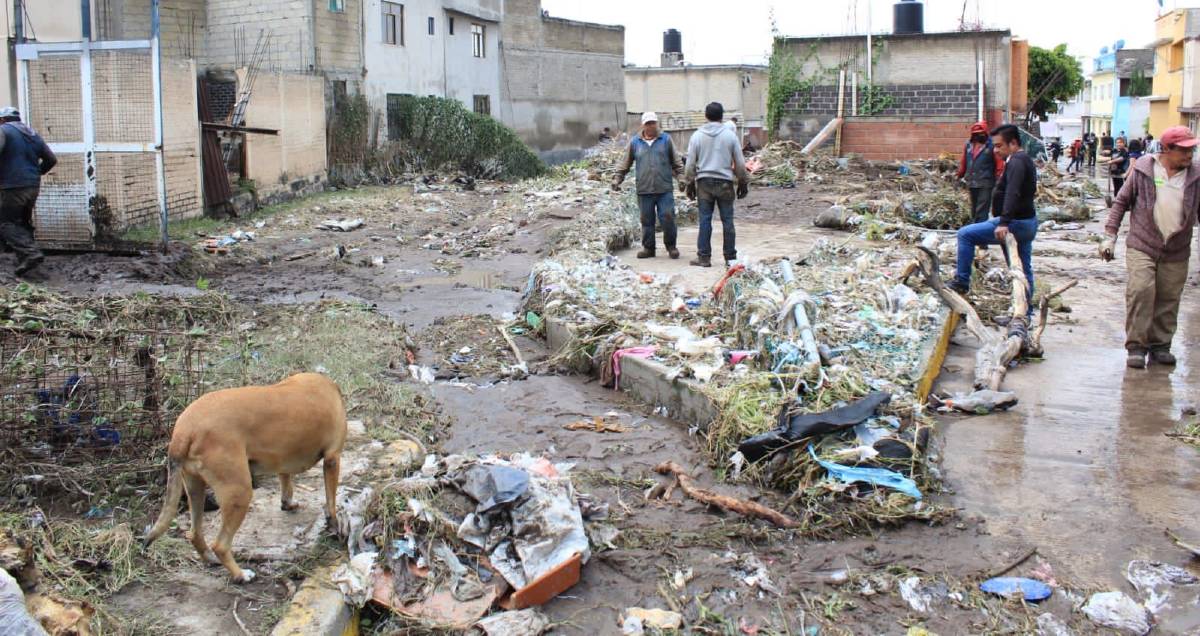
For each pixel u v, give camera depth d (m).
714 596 4.20
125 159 13.08
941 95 24.95
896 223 15.09
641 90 51.34
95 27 22.39
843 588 4.25
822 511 4.84
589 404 6.84
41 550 4.03
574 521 4.35
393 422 6.10
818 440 5.26
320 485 4.94
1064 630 3.91
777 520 4.80
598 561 4.46
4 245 11.74
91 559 4.04
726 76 49.88
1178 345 8.23
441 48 31.45
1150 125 48.00
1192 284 11.11
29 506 4.56
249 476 3.93
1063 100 58.38
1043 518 4.87
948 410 6.48
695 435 6.07
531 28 37.34
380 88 27.91
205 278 11.76
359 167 26.28
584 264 10.26
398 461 5.28
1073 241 15.05
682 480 5.25
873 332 7.23
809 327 6.38
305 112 22.77
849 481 4.95
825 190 20.72
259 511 4.62
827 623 3.99
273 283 11.50
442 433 6.21
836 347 6.78
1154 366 7.61
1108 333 8.77
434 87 31.19
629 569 4.40
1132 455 5.68
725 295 7.97
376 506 4.38
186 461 3.88
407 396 6.69
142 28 24.08
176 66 15.98
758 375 6.01
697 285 9.76
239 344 6.64
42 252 11.79
